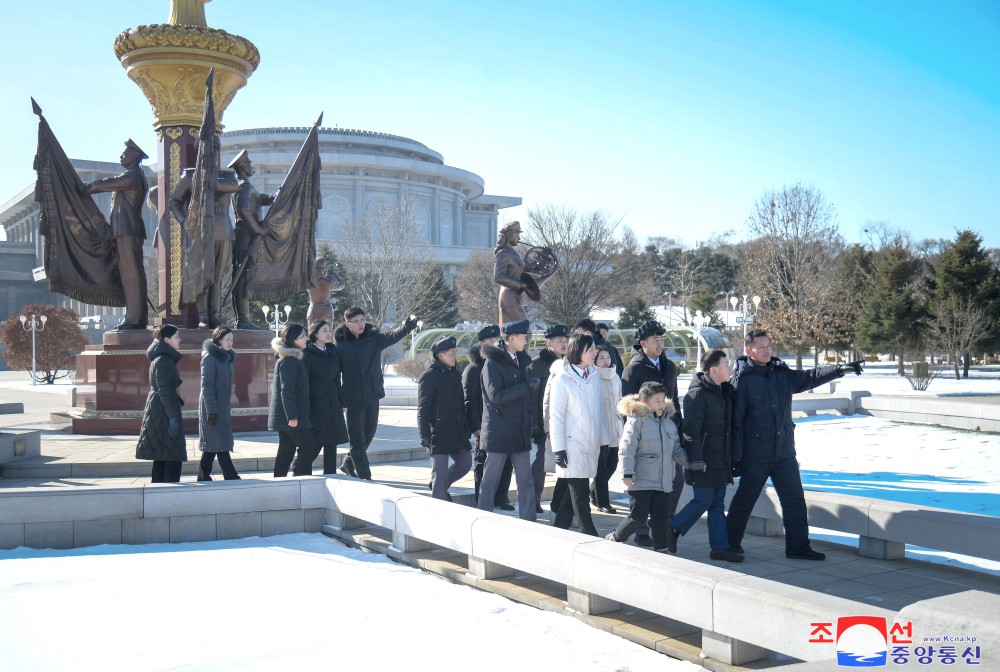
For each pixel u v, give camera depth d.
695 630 5.30
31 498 7.73
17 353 51.62
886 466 13.33
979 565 7.13
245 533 8.23
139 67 14.96
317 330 9.56
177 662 4.86
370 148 96.94
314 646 5.10
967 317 42.00
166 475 8.83
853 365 7.13
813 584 6.39
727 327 48.25
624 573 5.30
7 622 5.60
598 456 7.93
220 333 9.05
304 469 9.20
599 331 9.58
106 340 14.70
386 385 34.00
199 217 13.94
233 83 15.61
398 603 6.02
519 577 6.57
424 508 7.04
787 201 45.41
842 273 51.75
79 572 6.87
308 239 16.61
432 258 67.06
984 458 14.18
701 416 7.05
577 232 50.06
